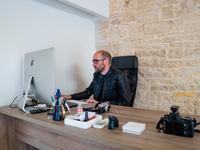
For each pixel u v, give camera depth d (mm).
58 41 2562
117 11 3043
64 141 1137
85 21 3096
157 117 1200
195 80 2385
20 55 2076
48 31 2414
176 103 2533
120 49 3033
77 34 2914
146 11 2744
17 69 2051
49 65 1320
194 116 1226
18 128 1560
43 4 2340
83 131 928
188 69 2426
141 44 2811
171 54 2549
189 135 830
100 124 1000
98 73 2242
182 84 2479
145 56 2777
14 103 2020
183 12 2441
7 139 1707
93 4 2730
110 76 2100
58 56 2570
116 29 3064
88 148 1004
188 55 2420
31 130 1409
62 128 1005
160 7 2619
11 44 1983
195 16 2355
